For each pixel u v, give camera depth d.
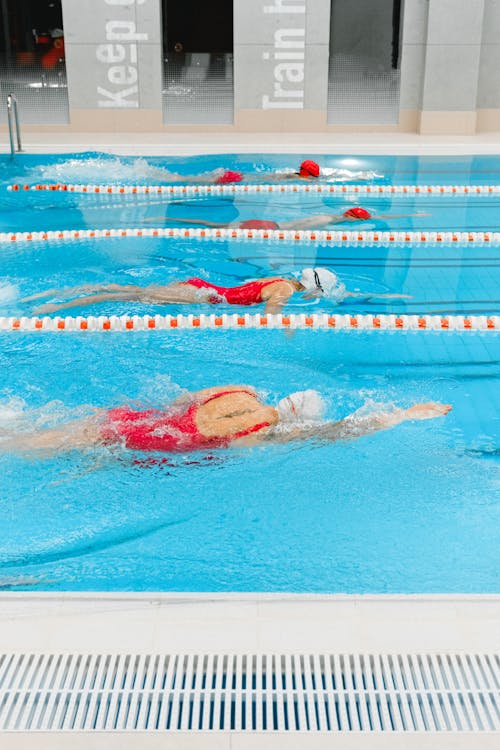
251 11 9.54
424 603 2.10
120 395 3.41
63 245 5.75
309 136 9.88
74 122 10.02
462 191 7.40
